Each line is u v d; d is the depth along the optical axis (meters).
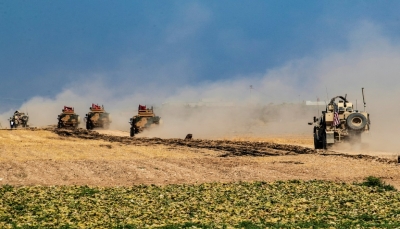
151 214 38.69
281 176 57.62
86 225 35.34
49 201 43.81
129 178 57.03
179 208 40.84
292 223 35.66
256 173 59.72
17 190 48.94
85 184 53.31
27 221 36.75
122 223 35.75
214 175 58.69
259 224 35.31
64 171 62.00
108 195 46.44
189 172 60.84
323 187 49.84
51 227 34.91
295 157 74.81
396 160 68.62
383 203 42.53
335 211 39.62
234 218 37.19
